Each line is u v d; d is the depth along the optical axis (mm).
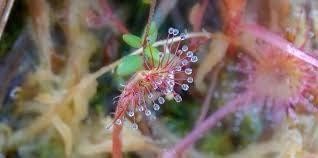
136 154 87
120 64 77
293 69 87
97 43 90
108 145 85
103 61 90
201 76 90
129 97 75
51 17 88
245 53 90
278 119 88
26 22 88
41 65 88
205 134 89
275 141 88
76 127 86
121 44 90
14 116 87
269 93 88
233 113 89
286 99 87
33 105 87
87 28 89
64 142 86
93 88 87
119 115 76
